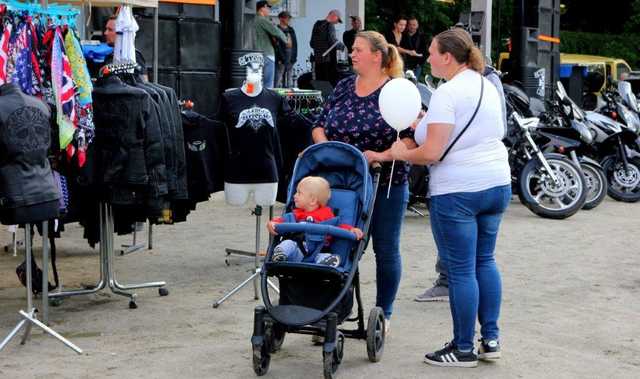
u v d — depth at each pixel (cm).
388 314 736
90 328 770
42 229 785
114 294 882
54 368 666
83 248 1094
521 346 738
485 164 658
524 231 1259
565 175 1366
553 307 866
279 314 629
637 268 1046
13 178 662
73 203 840
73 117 737
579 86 2425
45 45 738
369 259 1047
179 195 833
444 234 664
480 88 659
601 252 1132
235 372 663
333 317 629
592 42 3488
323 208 664
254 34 1466
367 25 2706
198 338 744
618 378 670
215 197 1445
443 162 660
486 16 2388
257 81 855
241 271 983
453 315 677
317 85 1653
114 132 777
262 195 863
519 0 2017
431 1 2789
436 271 936
